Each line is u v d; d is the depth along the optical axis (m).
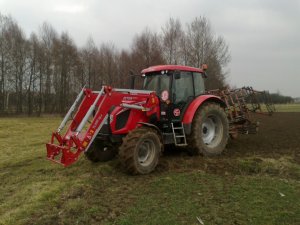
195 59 29.78
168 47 30.30
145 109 7.40
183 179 6.45
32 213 4.90
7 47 32.50
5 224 4.52
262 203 5.17
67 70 34.66
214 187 5.97
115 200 5.39
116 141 7.18
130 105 7.21
